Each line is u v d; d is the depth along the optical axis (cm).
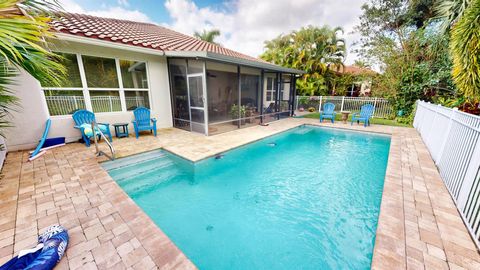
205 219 289
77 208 248
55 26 453
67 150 469
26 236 201
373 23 1141
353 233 263
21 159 407
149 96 689
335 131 838
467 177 244
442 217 237
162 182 392
